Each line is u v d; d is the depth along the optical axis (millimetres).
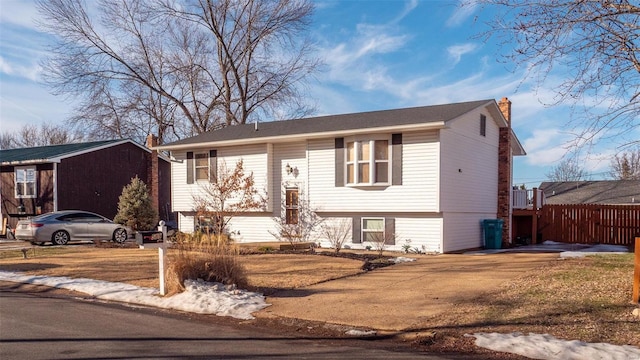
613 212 21234
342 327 7305
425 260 14836
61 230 20438
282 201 20875
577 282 9672
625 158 42625
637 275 7848
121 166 28391
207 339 6762
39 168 25875
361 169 18484
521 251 17750
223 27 33750
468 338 6555
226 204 21781
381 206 18078
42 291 10727
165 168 32188
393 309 8258
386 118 19188
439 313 7875
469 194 19047
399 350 6258
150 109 35844
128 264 13672
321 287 10273
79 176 26250
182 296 9086
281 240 20609
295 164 20641
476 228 19609
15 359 5746
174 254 10398
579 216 22078
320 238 19703
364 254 16219
